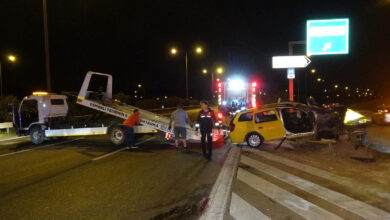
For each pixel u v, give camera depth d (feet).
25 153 35.40
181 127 33.65
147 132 39.27
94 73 41.60
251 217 15.14
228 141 41.98
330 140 30.89
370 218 14.90
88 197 18.76
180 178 22.72
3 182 22.52
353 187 19.67
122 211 16.39
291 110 38.17
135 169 25.80
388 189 19.12
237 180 21.71
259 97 63.98
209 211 15.67
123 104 45.32
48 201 18.17
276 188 19.76
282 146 35.68
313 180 21.42
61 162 29.43
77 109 76.13
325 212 15.70
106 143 41.70
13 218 15.75
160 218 15.39
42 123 42.45
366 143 34.17
